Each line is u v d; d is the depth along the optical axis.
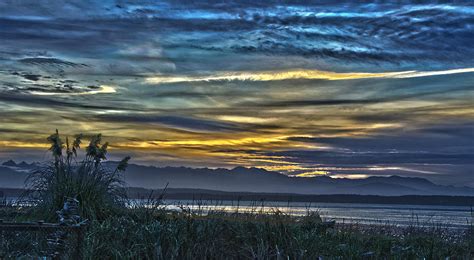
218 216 9.52
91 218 9.73
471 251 10.14
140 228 8.87
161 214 9.80
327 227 10.75
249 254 8.65
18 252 7.59
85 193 10.24
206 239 8.64
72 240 7.45
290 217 10.32
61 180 10.51
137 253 7.98
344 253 8.86
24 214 10.23
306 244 8.70
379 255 9.31
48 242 7.16
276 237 8.84
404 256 9.30
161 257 7.89
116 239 8.44
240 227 9.16
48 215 9.91
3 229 6.77
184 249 8.41
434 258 9.32
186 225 8.87
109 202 10.55
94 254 7.56
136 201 10.68
